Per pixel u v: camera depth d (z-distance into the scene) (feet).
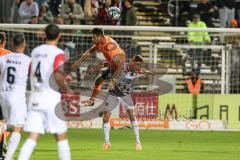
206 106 130.00
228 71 133.18
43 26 124.06
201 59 132.87
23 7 151.74
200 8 156.87
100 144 103.81
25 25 123.13
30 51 129.90
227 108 130.11
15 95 77.25
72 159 85.92
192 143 107.65
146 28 123.44
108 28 122.72
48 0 159.33
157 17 165.89
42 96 64.49
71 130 123.44
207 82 132.98
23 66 77.61
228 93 133.28
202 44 134.92
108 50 92.43
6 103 77.61
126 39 132.05
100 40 92.22
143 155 91.30
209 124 129.70
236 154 94.48
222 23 158.30
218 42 135.13
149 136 116.88
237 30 124.57
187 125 129.70
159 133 122.11
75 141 107.34
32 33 129.70
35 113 64.75
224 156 91.91
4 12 148.97
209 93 132.36
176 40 139.64
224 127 130.00
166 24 163.73
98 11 147.54
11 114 77.05
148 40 137.80
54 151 93.50
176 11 159.22
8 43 127.24
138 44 132.57
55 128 64.75
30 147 64.49
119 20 146.51
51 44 65.82
